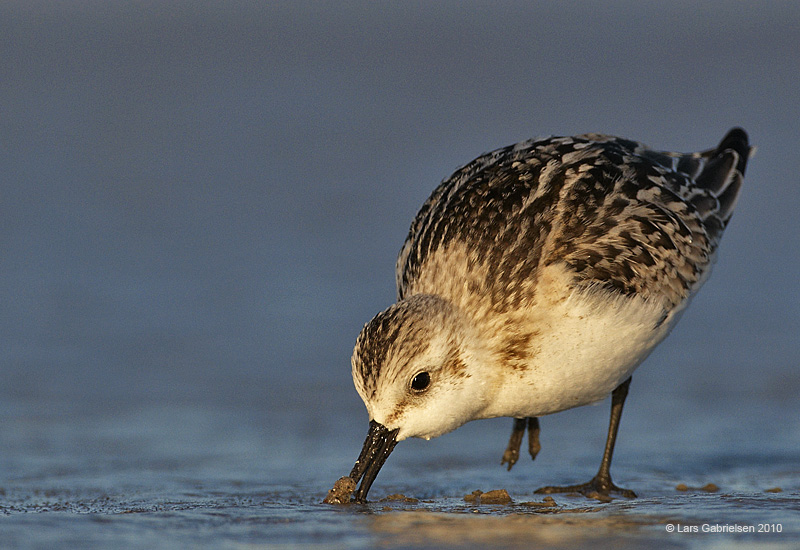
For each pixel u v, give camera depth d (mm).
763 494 9344
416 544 7328
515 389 9422
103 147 25719
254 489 9781
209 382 14336
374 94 30609
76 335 15812
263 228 20703
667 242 9922
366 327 9102
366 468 9078
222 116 28609
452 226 9711
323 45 36156
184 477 10336
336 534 7641
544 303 9211
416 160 24859
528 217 9586
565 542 7402
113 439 12016
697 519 8156
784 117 26703
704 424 12688
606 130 26266
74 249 19266
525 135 26250
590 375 9500
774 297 17625
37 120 27656
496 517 8391
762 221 20844
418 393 9039
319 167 24500
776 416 12930
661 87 30078
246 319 16562
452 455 11758
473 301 9281
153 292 17516
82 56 33938
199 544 7266
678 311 10164
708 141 25469
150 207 21750
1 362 14750
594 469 10953
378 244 19906
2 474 10383
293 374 14672
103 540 7352
